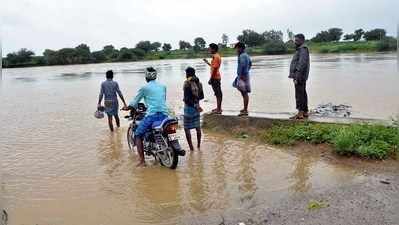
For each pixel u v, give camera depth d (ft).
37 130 47.29
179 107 60.03
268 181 26.63
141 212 22.82
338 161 29.45
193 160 32.17
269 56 295.69
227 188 25.75
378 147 29.30
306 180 26.37
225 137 39.01
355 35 341.21
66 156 35.22
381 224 19.51
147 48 372.17
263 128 38.86
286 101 61.16
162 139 30.42
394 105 50.96
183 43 388.98
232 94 72.59
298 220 20.49
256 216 21.34
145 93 31.09
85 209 23.61
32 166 32.35
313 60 182.70
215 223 20.83
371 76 88.99
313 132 33.96
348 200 22.56
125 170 30.66
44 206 24.18
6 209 23.38
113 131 45.24
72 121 53.06
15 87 113.60
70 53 317.83
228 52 336.08
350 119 36.91
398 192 23.20
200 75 127.34
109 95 44.86
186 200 24.14
